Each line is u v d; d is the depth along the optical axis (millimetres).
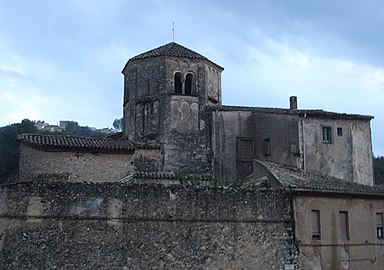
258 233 27312
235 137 40500
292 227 27875
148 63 41062
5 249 24297
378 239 30828
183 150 39719
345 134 40719
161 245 25844
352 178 40250
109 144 34625
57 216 24906
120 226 25531
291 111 39250
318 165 39031
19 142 33688
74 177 33094
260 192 27781
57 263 24516
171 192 26516
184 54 41062
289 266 27344
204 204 26828
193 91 41094
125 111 42719
